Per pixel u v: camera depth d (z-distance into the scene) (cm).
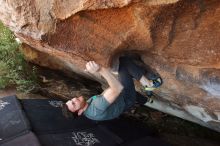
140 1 266
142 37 316
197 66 346
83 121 522
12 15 337
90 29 315
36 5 306
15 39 732
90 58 343
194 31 297
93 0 273
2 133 450
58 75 702
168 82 410
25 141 420
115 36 320
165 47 330
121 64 373
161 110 596
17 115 479
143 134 542
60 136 462
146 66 385
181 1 261
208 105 418
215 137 588
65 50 330
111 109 365
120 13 292
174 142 572
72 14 292
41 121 486
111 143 487
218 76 346
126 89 370
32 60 691
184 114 532
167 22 291
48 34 310
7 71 687
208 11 272
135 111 620
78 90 666
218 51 306
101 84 651
